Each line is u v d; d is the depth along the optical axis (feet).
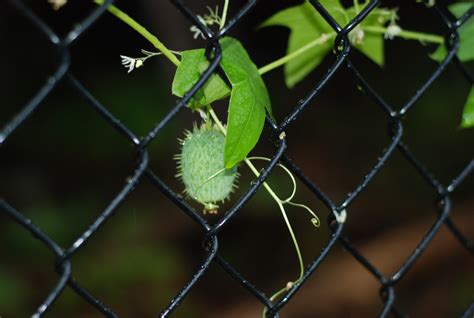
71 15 44.16
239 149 7.14
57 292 6.37
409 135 39.17
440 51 9.95
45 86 5.93
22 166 36.52
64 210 33.14
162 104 39.55
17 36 42.60
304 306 26.68
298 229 31.71
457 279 27.27
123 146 38.45
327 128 43.98
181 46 34.40
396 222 33.24
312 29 9.80
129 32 44.39
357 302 26.50
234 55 7.46
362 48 10.44
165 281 28.73
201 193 7.73
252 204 32.04
